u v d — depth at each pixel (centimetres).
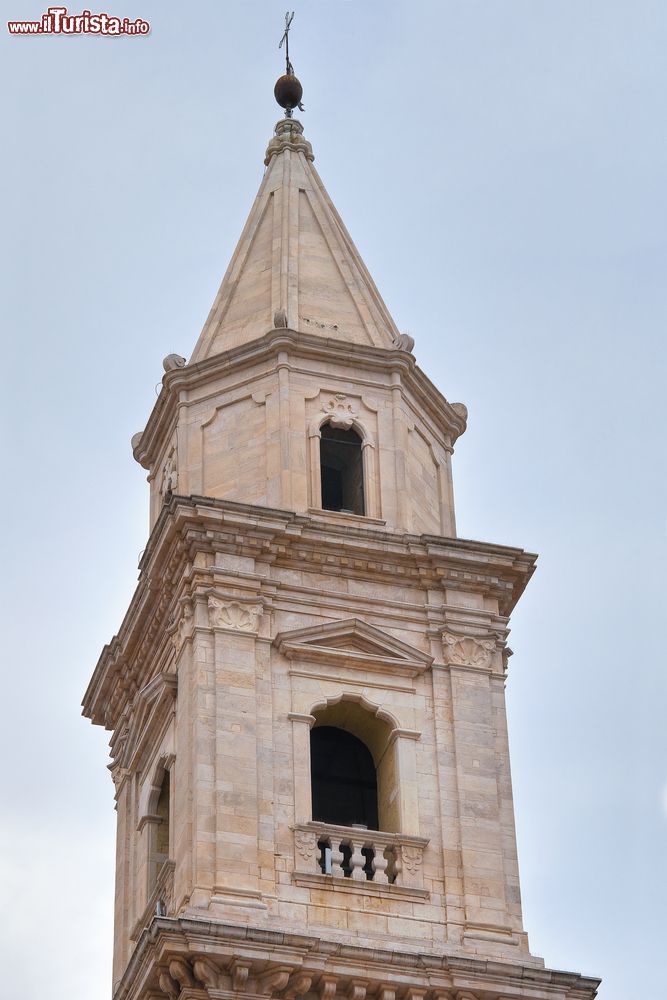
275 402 6675
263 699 6119
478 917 5928
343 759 6319
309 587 6331
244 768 5972
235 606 6212
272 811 5953
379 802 6216
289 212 7300
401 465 6688
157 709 6300
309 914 5822
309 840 5934
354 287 7112
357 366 6825
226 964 5559
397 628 6347
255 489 6562
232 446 6681
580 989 5788
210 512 6278
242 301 7075
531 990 5753
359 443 6731
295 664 6209
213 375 6812
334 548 6369
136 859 6444
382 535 6406
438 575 6425
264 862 5862
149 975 5603
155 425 7006
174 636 6294
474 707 6259
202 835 5847
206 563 6259
